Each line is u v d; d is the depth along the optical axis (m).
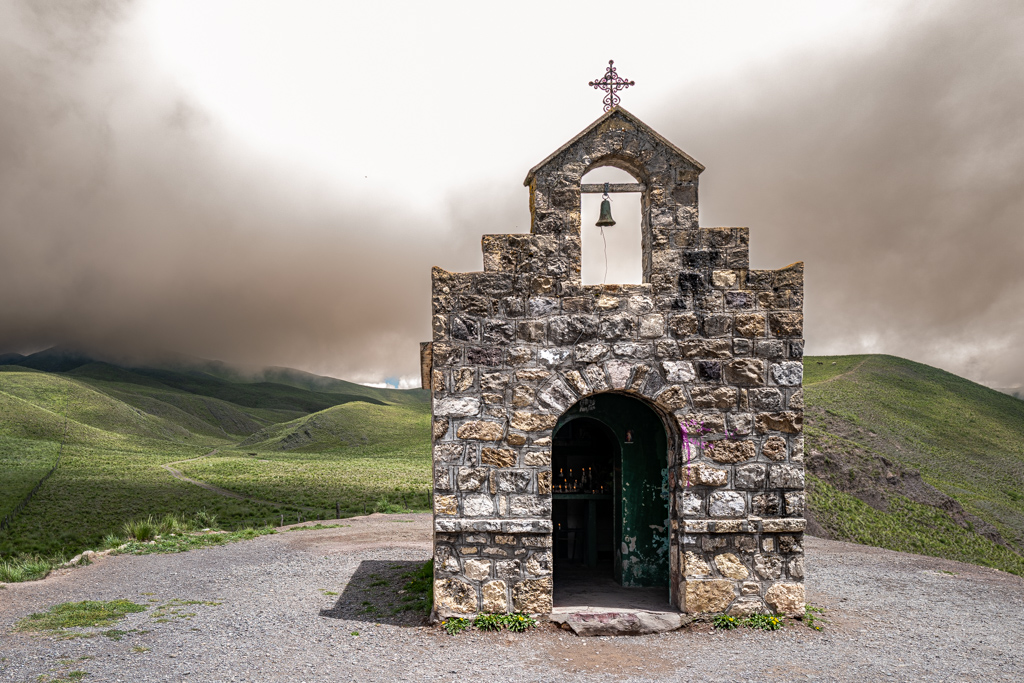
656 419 12.02
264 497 57.19
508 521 10.24
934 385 122.56
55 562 18.22
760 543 10.38
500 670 8.50
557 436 13.95
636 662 8.81
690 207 10.91
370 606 11.95
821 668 8.62
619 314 10.68
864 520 42.31
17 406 130.12
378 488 64.19
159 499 54.88
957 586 15.17
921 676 8.39
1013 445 98.19
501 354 10.54
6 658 8.89
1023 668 8.80
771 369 10.60
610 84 11.19
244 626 10.65
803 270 10.79
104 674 8.26
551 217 10.87
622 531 12.00
